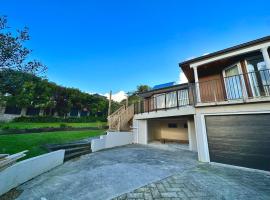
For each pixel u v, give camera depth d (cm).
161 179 526
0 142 757
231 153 687
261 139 627
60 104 2459
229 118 724
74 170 621
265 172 590
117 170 618
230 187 464
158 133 1630
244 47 780
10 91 462
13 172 452
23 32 459
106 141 1129
